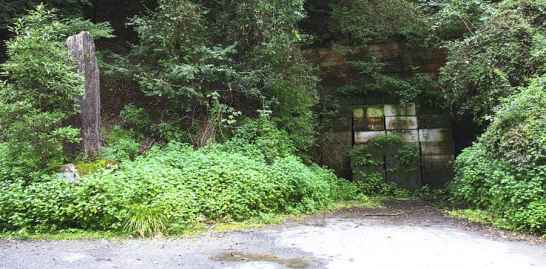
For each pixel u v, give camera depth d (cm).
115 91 1186
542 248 622
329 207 1006
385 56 1520
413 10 1478
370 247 633
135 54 1135
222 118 1105
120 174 773
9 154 811
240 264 545
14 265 536
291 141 1159
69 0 1201
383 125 1416
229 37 1146
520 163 789
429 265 543
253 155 1008
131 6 1382
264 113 1086
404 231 746
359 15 1497
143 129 1093
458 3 1250
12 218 685
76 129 830
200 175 836
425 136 1391
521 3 1121
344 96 1491
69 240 655
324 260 566
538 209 712
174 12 1066
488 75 1088
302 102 1199
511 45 1075
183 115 1134
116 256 577
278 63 1133
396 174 1332
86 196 713
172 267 532
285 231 739
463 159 1041
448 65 1202
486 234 718
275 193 878
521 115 857
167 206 717
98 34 1130
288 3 1117
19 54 802
